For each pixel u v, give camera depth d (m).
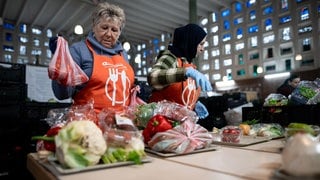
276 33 6.81
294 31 6.46
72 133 0.55
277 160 0.64
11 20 8.03
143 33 9.30
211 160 0.66
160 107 0.87
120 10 1.23
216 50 8.27
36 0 6.82
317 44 6.04
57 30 8.57
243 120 1.42
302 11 6.33
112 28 1.19
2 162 2.05
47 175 0.56
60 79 0.95
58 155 0.56
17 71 2.24
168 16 7.88
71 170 0.53
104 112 0.78
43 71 2.79
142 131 0.80
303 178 0.38
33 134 2.19
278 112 1.24
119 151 0.61
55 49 0.97
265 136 1.07
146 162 0.63
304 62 6.29
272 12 6.89
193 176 0.51
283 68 6.66
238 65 7.67
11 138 2.11
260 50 7.16
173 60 1.23
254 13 7.32
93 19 1.23
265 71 7.03
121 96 1.17
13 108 2.17
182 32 1.38
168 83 1.10
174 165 0.61
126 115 0.85
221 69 8.10
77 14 7.36
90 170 0.55
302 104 1.17
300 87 1.23
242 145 0.87
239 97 3.28
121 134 0.64
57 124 0.75
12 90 2.18
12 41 7.96
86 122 0.59
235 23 7.77
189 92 1.27
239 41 7.66
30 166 0.73
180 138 0.73
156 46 9.66
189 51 1.36
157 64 1.20
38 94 2.73
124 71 1.21
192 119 0.83
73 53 1.15
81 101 1.12
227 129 0.96
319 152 0.38
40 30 8.49
